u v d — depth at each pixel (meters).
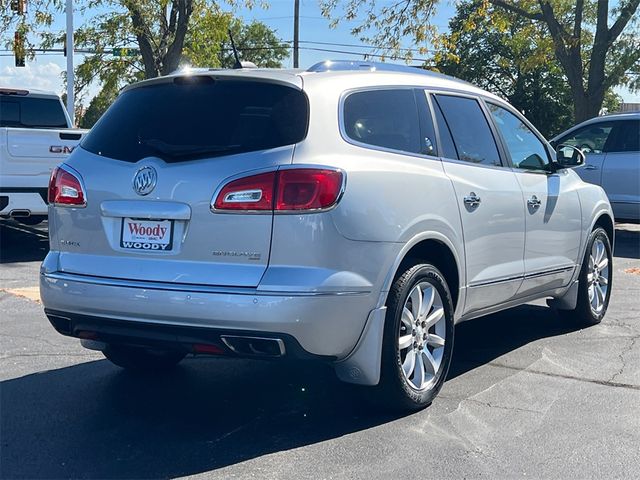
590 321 6.84
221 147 4.11
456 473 3.80
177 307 3.92
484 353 6.01
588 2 21.02
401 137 4.69
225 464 3.90
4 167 10.53
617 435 4.31
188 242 4.04
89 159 4.52
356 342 4.14
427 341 4.70
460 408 4.72
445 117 5.14
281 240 3.88
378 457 3.99
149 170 4.20
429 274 4.59
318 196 3.91
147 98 4.55
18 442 4.18
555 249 6.16
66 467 3.87
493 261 5.32
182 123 4.31
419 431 4.34
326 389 5.09
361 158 4.25
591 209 6.74
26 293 8.28
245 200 3.92
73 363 5.66
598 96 19.61
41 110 12.58
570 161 6.42
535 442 4.20
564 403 4.83
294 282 3.83
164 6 19.41
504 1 20.19
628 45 19.06
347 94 4.43
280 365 5.64
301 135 4.07
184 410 4.70
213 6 20.23
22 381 5.23
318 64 4.64
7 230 13.95
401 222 4.33
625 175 12.47
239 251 3.93
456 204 4.86
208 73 4.38
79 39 20.64
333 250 3.94
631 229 14.88
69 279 4.32
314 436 4.27
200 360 5.77
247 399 4.90
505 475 3.79
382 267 4.20
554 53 20.45
